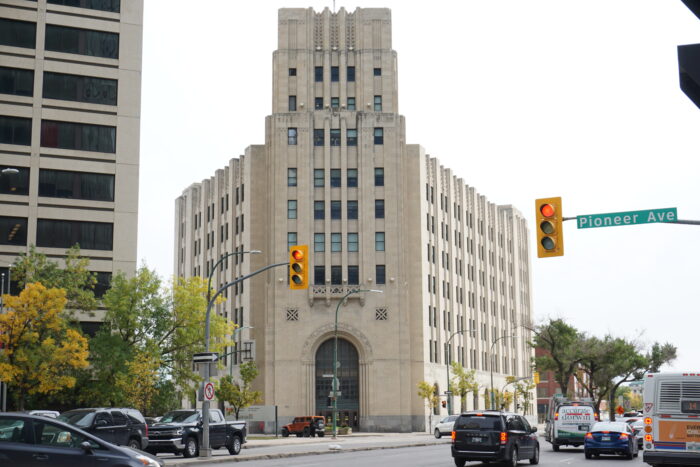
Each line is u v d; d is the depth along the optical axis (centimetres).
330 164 8719
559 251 2122
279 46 8975
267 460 3409
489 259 11744
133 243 6712
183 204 11638
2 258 6331
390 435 7556
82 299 5291
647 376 2464
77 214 6600
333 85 9019
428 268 9300
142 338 5738
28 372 4478
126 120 6838
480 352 10956
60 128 6656
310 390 8394
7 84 6562
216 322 5962
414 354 8862
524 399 12450
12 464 1544
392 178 8694
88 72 6794
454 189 10456
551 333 9681
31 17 6681
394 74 9131
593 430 3656
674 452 2400
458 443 2977
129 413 3212
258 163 9175
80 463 1565
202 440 3525
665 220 2139
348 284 8512
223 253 9994
